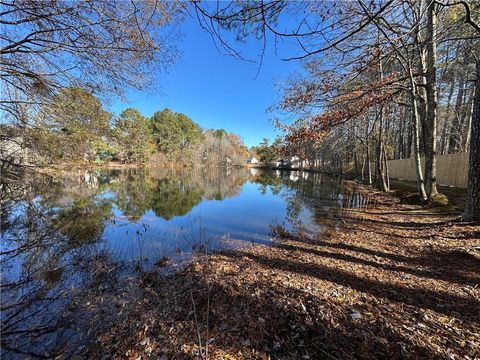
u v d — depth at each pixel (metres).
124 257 4.88
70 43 4.64
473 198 5.39
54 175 9.95
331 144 18.06
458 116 19.61
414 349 2.06
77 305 3.14
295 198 12.95
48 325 2.75
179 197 13.61
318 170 42.94
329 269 3.94
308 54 2.49
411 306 2.72
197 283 3.56
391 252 4.59
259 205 11.07
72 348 2.40
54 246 5.39
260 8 2.17
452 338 2.18
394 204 9.52
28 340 2.53
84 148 7.52
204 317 2.72
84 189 14.15
